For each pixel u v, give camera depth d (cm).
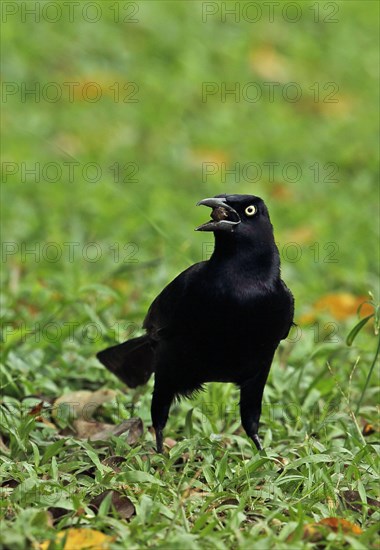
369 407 1080
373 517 800
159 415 994
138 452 914
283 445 995
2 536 692
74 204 1766
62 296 1330
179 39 2520
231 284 925
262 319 934
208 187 1905
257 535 732
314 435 1030
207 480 862
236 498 815
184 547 695
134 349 1059
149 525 751
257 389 989
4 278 1446
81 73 2298
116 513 761
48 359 1150
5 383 1091
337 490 835
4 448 952
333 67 2562
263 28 2686
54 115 2128
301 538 730
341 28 2778
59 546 696
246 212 931
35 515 732
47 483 810
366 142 2177
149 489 812
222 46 2553
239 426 1055
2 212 1706
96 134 2075
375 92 2475
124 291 1395
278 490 829
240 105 2311
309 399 1090
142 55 2428
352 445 968
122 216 1730
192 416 1051
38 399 1057
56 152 1959
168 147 2055
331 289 1538
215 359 957
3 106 2127
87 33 2448
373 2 2975
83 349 1169
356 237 1708
